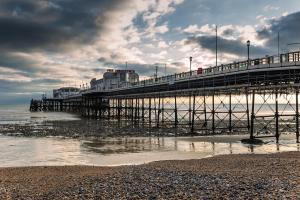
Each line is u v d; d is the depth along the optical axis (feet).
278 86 139.95
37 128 220.43
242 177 67.51
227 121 256.73
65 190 61.26
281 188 55.77
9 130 209.77
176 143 144.46
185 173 73.77
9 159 112.57
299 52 129.29
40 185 69.51
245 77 158.10
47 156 117.60
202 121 257.96
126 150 128.16
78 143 148.46
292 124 232.32
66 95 647.97
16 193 62.18
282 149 125.59
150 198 53.31
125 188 60.08
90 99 396.16
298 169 77.25
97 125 238.89
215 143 143.33
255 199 49.96
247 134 173.58
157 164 92.07
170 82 222.69
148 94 265.54
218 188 57.82
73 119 326.65
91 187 62.03
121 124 248.93
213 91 201.57
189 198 52.31
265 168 80.59
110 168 90.02
